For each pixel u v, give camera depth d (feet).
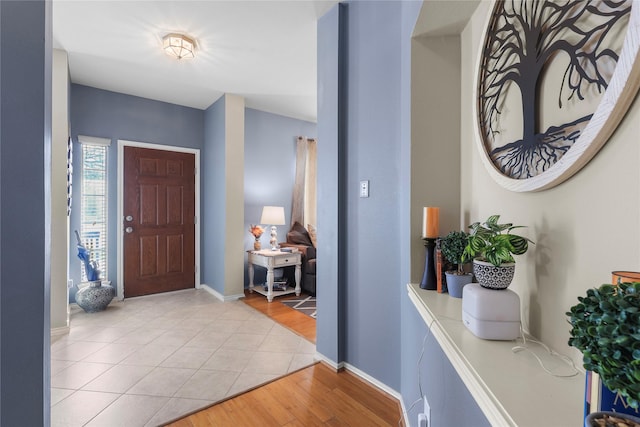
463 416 2.78
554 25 2.50
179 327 9.36
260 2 6.83
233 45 8.68
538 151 2.67
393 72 5.77
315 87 11.79
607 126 1.87
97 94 11.71
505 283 2.86
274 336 8.71
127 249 12.35
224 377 6.51
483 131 3.70
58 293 8.78
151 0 6.80
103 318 10.09
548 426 1.66
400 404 5.56
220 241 12.75
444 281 4.37
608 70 1.96
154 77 10.82
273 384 6.27
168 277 13.33
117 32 8.04
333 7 6.97
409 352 4.96
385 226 5.95
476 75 3.80
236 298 12.59
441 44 4.89
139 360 7.25
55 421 5.13
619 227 1.87
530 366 2.30
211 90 12.10
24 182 2.19
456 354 2.56
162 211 13.17
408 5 5.01
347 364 6.83
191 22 7.61
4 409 2.11
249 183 14.34
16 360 2.14
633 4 1.68
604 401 1.53
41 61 2.26
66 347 7.93
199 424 5.11
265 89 11.97
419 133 4.85
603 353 1.31
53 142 8.71
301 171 15.87
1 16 2.12
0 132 2.10
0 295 2.09
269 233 14.94
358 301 6.55
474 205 4.31
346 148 6.82
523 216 3.00
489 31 3.57
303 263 13.70
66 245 8.91
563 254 2.40
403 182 5.36
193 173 14.05
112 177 12.03
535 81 2.73
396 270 5.74
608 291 1.42
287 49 8.88
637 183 1.74
